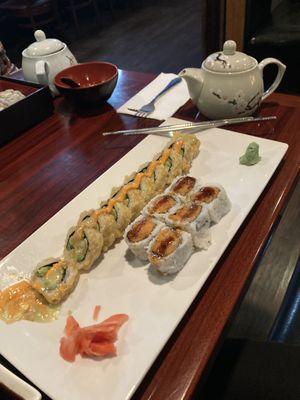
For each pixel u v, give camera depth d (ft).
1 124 1.68
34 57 1.88
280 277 2.12
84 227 1.12
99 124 1.77
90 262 1.06
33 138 1.75
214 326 0.91
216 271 1.04
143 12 7.04
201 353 0.86
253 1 3.07
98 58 5.51
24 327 0.94
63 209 1.27
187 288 0.97
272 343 1.21
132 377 0.80
